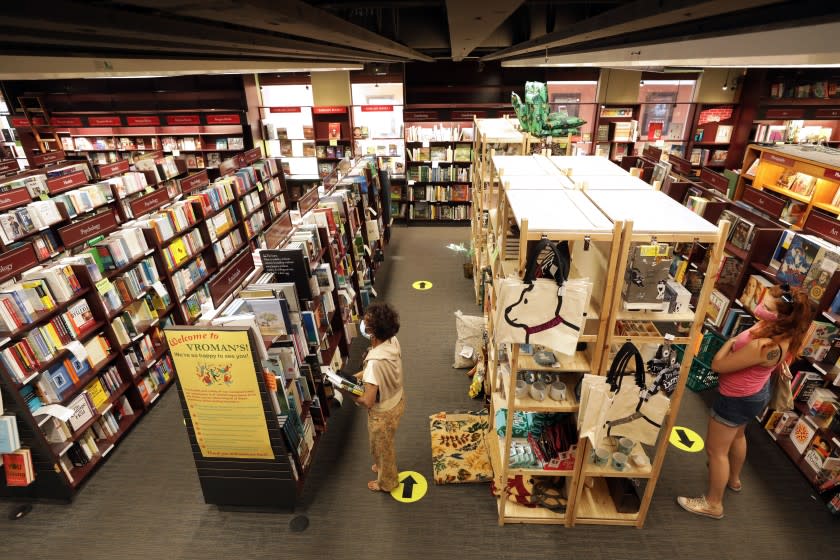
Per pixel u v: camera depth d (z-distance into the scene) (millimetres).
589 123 9328
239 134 9250
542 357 2926
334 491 3723
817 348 3715
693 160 9461
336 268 4902
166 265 5062
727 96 8992
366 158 7898
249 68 3209
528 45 3100
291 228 4941
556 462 3248
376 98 9172
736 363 2908
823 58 1457
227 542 3336
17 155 10398
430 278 7383
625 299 2695
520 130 5676
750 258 4344
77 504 3654
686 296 2662
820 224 4148
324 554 3240
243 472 3393
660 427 2793
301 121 9516
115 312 4309
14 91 9492
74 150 9852
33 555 3264
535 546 3260
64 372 3736
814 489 3645
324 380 4207
